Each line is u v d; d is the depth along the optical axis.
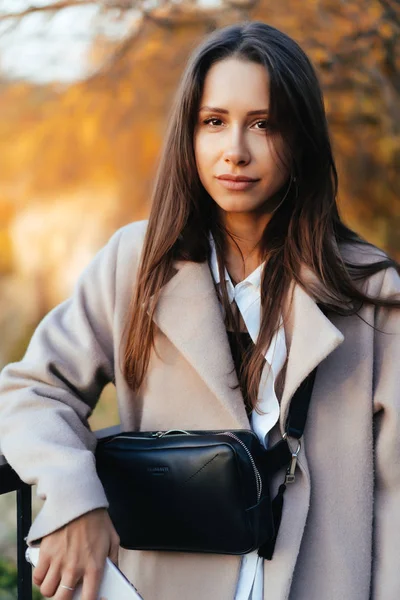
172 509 1.45
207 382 1.51
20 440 1.46
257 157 1.46
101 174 4.79
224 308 1.58
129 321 1.59
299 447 1.50
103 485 1.50
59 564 1.34
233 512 1.41
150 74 4.14
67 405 1.54
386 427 1.54
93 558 1.34
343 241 1.64
